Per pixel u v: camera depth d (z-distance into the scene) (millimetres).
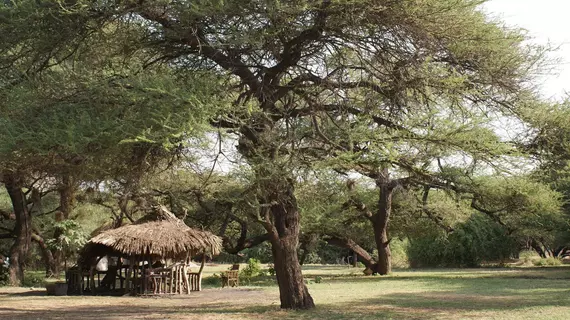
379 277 28688
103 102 10984
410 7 10703
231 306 15930
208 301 18062
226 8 10289
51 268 29891
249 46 11633
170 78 10727
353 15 11039
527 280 24656
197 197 20469
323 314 13148
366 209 29766
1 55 11453
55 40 11250
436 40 11453
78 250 24375
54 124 10133
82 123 9938
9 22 10664
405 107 12445
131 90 10812
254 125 11938
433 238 37531
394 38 11625
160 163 14391
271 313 13438
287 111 12844
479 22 11422
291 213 13938
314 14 11219
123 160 12523
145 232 20516
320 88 13164
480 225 39000
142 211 25422
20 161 11227
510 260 44719
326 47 12516
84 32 11602
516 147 12898
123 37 12273
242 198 12445
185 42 12227
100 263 26938
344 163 11773
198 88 10711
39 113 10828
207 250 22422
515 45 12102
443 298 17266
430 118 11547
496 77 12266
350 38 11883
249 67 12555
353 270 38469
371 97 12453
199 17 10906
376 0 10594
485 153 12039
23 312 14922
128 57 12859
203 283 27266
